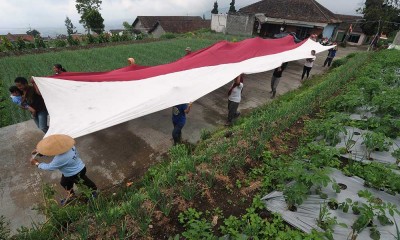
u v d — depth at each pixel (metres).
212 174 4.70
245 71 8.53
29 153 6.47
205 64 8.94
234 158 5.30
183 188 4.46
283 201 4.16
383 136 5.41
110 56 17.83
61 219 3.81
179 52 19.73
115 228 3.71
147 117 8.52
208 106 9.74
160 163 6.21
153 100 6.02
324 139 5.96
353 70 12.66
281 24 31.59
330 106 8.19
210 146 6.11
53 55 17.64
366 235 3.46
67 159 4.17
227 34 34.00
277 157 5.73
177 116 6.45
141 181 5.52
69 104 5.45
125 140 7.20
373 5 33.06
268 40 13.27
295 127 7.25
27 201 4.98
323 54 22.94
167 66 8.59
